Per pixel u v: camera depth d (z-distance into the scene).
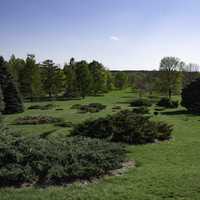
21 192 9.19
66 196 8.77
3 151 10.76
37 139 12.71
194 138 20.28
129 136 18.08
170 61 62.91
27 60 68.06
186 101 40.97
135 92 88.50
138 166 12.55
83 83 73.00
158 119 32.31
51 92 74.38
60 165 10.69
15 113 41.97
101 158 11.45
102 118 19.84
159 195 8.74
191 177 10.37
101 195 8.79
